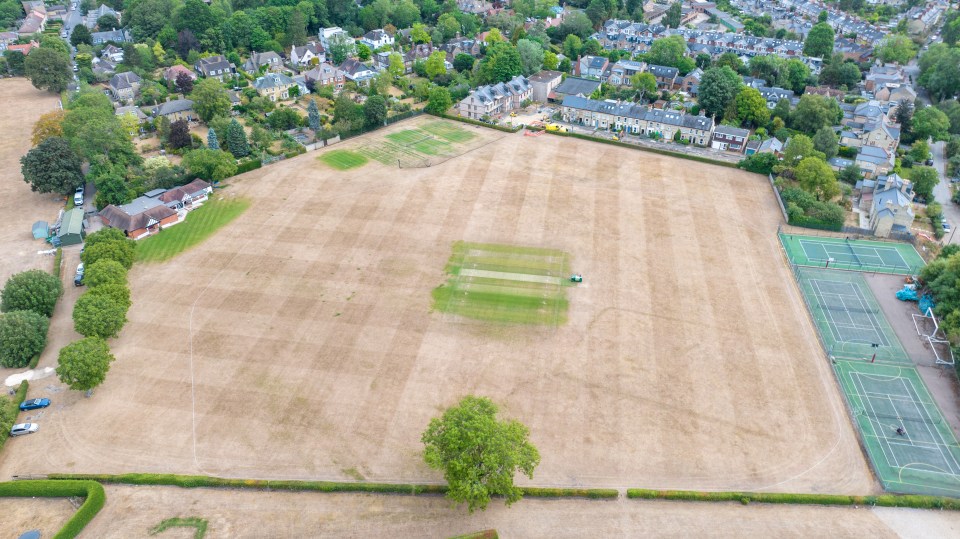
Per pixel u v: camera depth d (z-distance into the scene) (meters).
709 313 121.88
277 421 98.25
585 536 81.25
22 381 105.38
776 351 112.62
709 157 190.62
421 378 106.12
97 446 94.12
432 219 153.88
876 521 83.06
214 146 183.38
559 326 118.00
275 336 116.12
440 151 194.38
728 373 107.56
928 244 143.25
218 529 81.81
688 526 82.56
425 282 130.50
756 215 157.12
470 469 79.25
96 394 103.88
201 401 102.19
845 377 107.19
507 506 85.25
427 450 82.50
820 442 94.88
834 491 87.06
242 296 127.06
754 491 87.00
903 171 181.38
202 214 158.25
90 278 120.44
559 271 133.88
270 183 173.88
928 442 94.81
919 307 123.88
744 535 81.31
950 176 180.00
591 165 184.12
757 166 178.75
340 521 83.00
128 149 174.75
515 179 174.62
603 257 138.75
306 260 138.38
